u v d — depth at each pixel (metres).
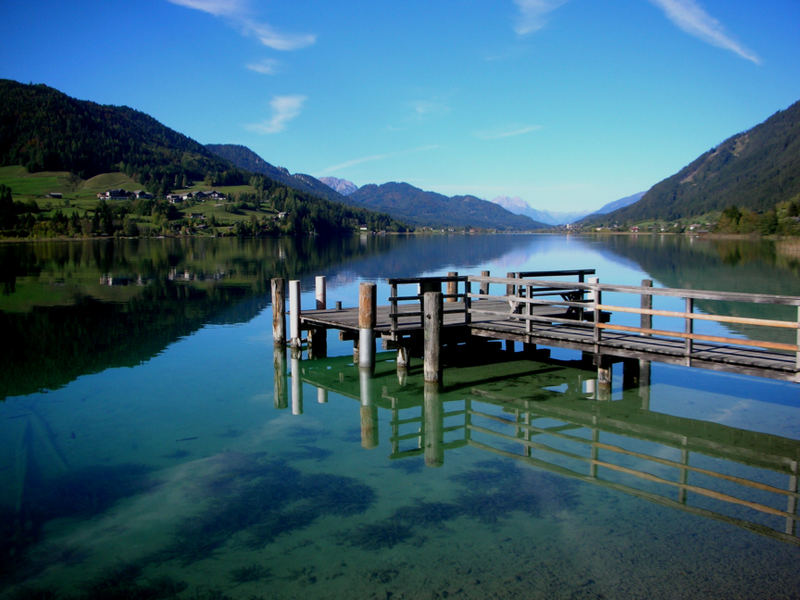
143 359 16.56
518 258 69.44
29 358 16.67
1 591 5.93
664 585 5.93
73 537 6.97
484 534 7.00
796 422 11.19
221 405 12.45
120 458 9.41
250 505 7.79
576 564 6.32
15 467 9.02
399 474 8.83
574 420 11.43
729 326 21.44
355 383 14.31
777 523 7.25
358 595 5.81
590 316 17.52
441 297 13.38
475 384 14.03
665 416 11.63
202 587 5.98
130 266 52.06
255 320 23.30
